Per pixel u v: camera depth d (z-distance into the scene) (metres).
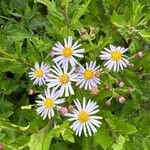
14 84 0.25
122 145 0.22
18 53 0.24
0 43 0.24
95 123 0.22
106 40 0.23
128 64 0.23
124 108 0.24
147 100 0.25
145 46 0.25
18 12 0.27
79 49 0.22
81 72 0.22
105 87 0.22
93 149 0.23
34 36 0.25
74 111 0.22
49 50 0.24
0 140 0.23
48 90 0.22
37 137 0.22
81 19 0.26
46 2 0.23
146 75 0.25
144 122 0.24
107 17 0.26
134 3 0.24
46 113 0.22
